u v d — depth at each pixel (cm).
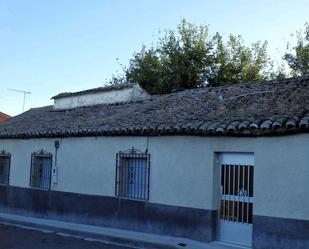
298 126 876
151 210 1153
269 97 1130
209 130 1012
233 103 1166
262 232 930
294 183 895
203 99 1310
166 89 2647
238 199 1012
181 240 1051
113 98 1681
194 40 2759
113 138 1280
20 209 1566
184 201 1082
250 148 970
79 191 1363
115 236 1116
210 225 1028
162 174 1137
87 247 1046
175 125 1087
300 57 2867
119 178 1251
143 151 1188
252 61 2931
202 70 2678
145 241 1050
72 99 1838
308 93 1071
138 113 1355
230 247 980
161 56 2795
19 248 1021
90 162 1343
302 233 876
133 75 2830
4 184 1653
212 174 1036
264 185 937
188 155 1086
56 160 1457
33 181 1537
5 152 1675
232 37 2875
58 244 1080
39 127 1576
